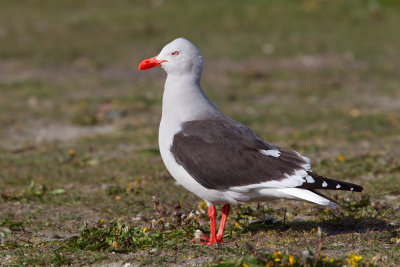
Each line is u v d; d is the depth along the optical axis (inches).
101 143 572.4
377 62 900.0
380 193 387.9
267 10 1229.7
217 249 281.9
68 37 1068.5
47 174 479.5
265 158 281.9
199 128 298.0
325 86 785.6
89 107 705.0
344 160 478.6
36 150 555.5
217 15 1206.3
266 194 282.4
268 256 242.7
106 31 1106.1
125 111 689.6
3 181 461.1
